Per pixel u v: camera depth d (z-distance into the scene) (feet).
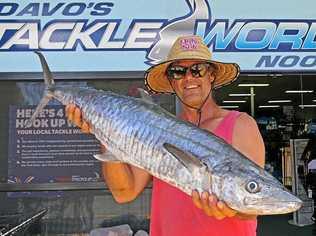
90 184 13.44
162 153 5.27
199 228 5.98
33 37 13.51
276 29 13.79
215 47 13.69
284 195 4.58
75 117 6.27
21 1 13.53
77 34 13.56
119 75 13.51
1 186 13.38
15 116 13.61
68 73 13.48
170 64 6.64
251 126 6.18
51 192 13.44
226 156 4.93
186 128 5.32
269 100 23.48
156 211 6.57
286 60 13.76
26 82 13.67
